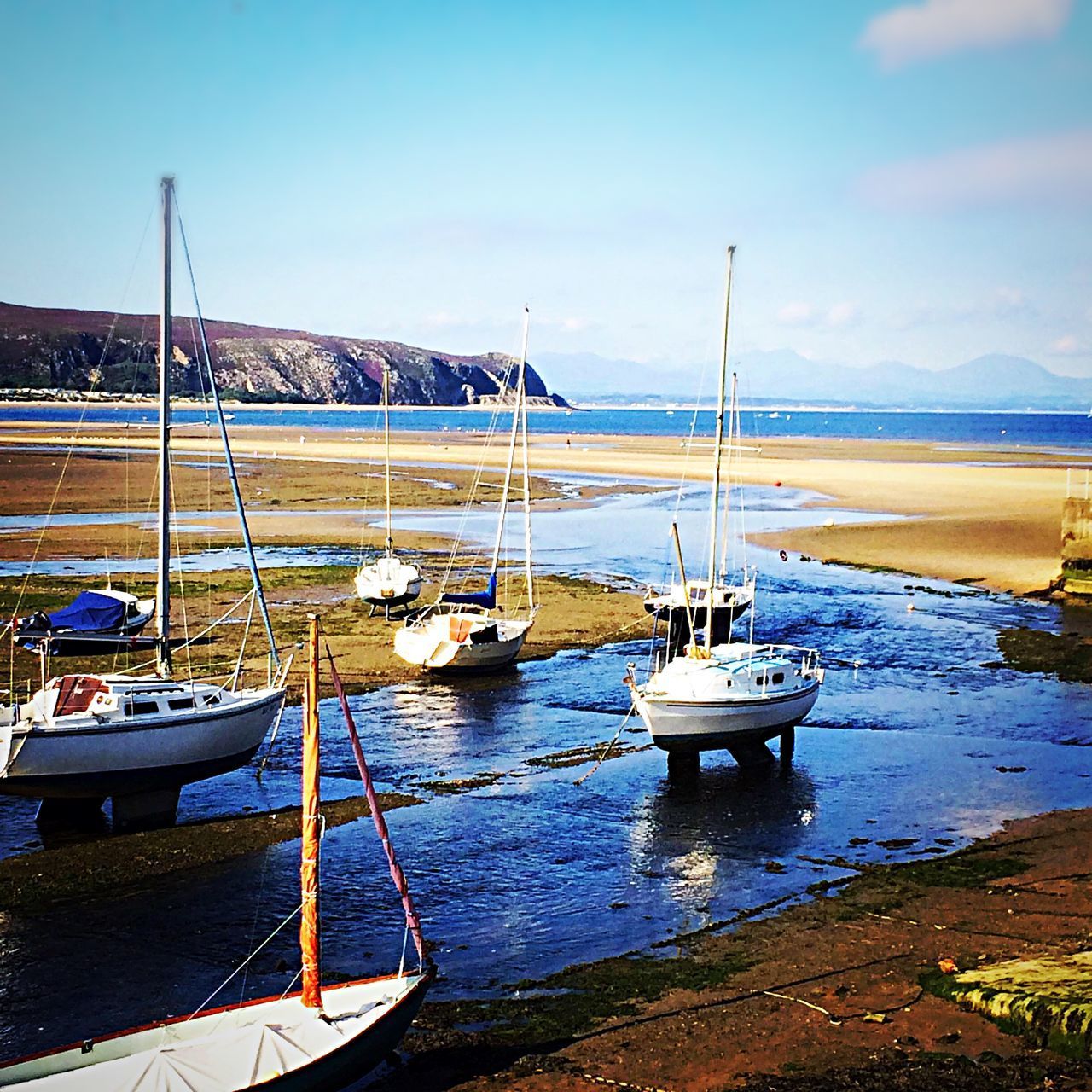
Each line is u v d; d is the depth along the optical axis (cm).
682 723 2920
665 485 10556
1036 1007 1670
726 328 4359
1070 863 2377
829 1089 1520
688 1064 1599
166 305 2844
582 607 5084
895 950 1967
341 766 3003
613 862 2397
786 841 2519
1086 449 17112
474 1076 1581
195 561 5916
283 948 1984
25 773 2391
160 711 2580
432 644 3897
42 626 3162
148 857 2373
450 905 2170
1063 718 3544
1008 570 6125
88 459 11462
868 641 4584
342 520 7738
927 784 2922
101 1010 1769
